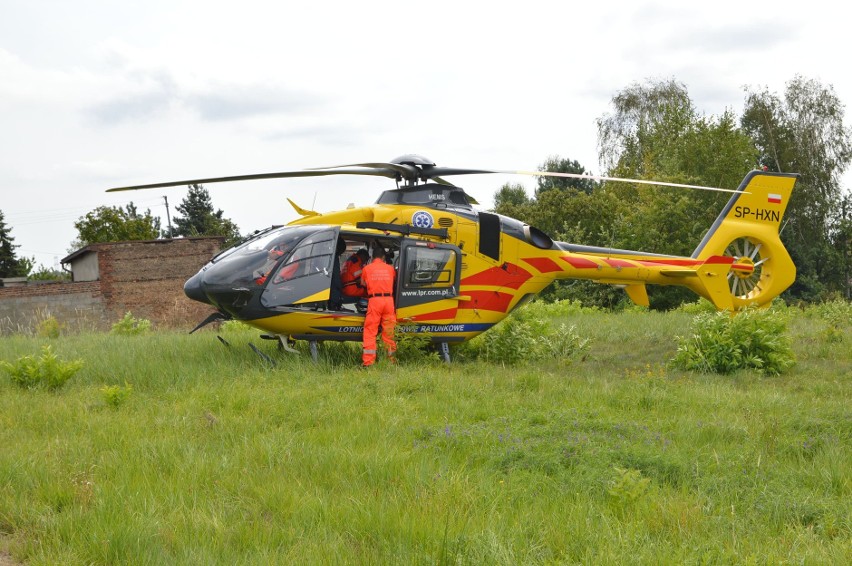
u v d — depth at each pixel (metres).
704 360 12.45
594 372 12.25
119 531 4.57
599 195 42.53
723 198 39.53
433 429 7.34
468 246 12.39
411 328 12.04
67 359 11.30
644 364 13.36
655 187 38.38
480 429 7.32
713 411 8.75
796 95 52.75
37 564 4.28
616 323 18.47
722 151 42.00
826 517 5.22
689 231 36.16
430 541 4.61
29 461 6.08
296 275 11.23
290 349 11.57
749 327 12.59
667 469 6.24
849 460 6.70
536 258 13.05
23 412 8.33
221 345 12.39
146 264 33.78
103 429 7.36
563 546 4.65
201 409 8.39
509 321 13.34
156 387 9.89
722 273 15.26
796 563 4.41
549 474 6.23
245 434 7.18
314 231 11.45
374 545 4.69
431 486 5.58
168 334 15.47
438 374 10.36
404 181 12.77
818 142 51.59
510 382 10.13
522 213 41.16
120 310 33.38
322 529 4.83
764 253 16.25
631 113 59.12
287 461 6.24
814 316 21.03
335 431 7.26
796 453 7.01
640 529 4.86
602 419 7.89
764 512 5.41
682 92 58.91
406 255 11.84
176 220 84.88
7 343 13.92
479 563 4.29
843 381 11.59
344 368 11.09
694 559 4.40
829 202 50.94
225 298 11.09
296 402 8.59
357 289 12.26
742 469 6.30
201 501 5.31
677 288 34.31
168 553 4.47
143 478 5.74
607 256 14.02
